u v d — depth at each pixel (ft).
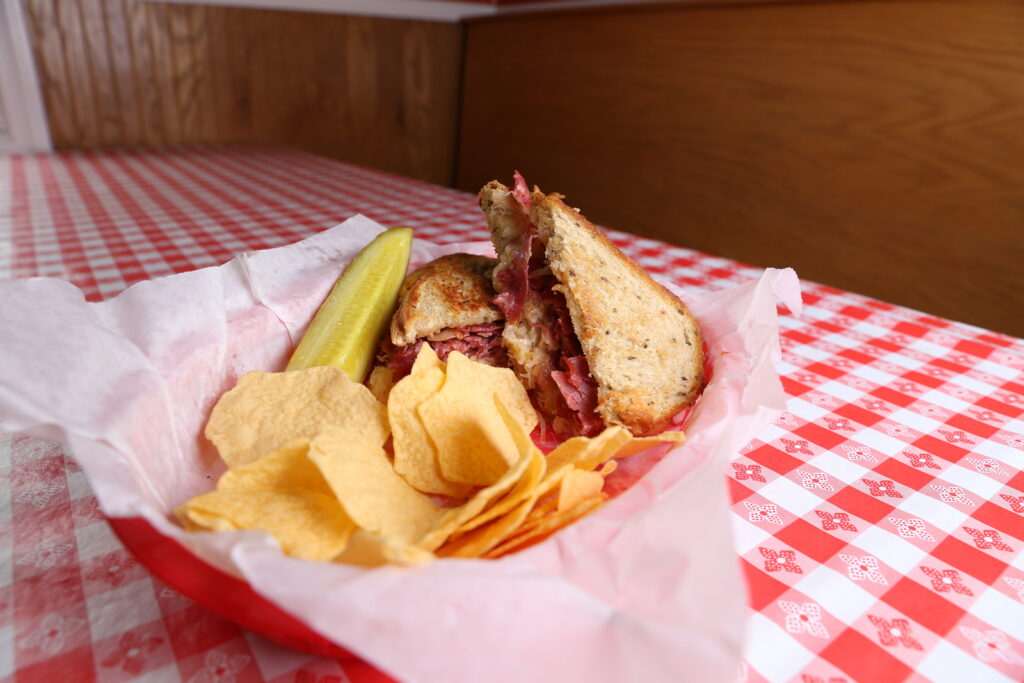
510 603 0.50
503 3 4.36
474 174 4.45
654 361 0.98
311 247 1.16
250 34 3.53
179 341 0.89
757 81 2.87
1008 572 0.72
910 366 1.22
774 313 0.98
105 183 2.42
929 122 2.40
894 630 0.64
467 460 0.83
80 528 0.73
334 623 0.48
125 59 3.23
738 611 0.47
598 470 0.87
